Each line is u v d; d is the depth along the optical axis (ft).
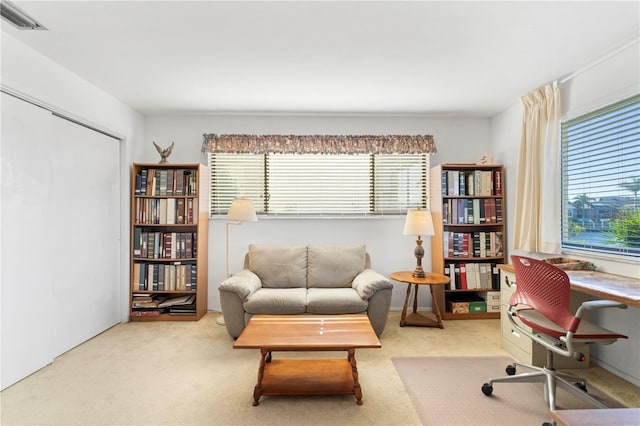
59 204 8.88
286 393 6.51
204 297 12.52
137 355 8.74
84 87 9.62
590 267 8.45
